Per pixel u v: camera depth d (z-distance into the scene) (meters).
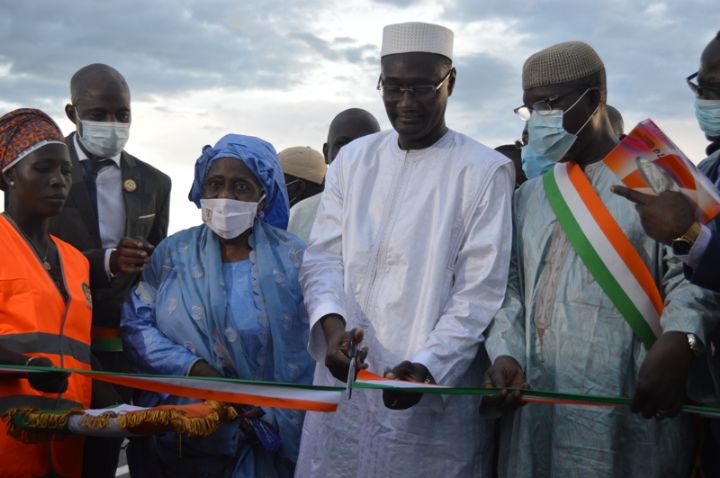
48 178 4.82
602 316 4.33
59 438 4.59
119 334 5.68
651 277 4.31
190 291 5.05
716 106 4.51
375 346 4.68
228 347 4.99
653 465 4.25
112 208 5.92
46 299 4.70
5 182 4.88
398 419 4.61
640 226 4.34
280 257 5.17
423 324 4.60
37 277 4.71
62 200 4.87
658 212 3.88
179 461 4.92
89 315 4.96
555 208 4.51
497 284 4.59
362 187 4.88
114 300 5.63
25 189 4.80
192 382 4.09
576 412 4.31
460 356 4.46
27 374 4.38
